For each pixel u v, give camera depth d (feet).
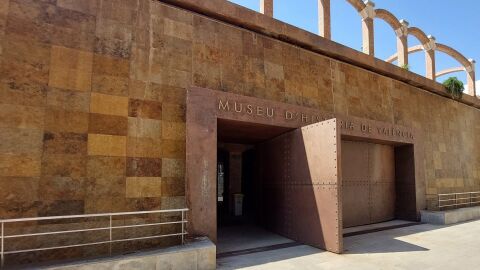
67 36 26.02
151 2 30.35
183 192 29.09
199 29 32.55
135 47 28.81
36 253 22.89
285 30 38.22
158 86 29.35
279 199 37.96
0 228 22.09
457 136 62.44
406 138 48.37
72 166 24.76
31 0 25.09
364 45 50.52
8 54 23.73
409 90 54.24
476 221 47.44
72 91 25.57
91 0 27.48
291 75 38.42
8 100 23.29
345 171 43.70
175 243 27.89
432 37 63.46
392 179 50.31
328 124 30.40
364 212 45.06
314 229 31.30
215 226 28.45
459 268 23.85
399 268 23.99
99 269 19.54
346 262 25.57
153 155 28.19
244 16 35.19
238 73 34.14
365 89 46.60
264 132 38.04
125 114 27.45
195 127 28.86
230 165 58.34
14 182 22.74
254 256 27.53
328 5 45.37
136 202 26.84
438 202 53.06
